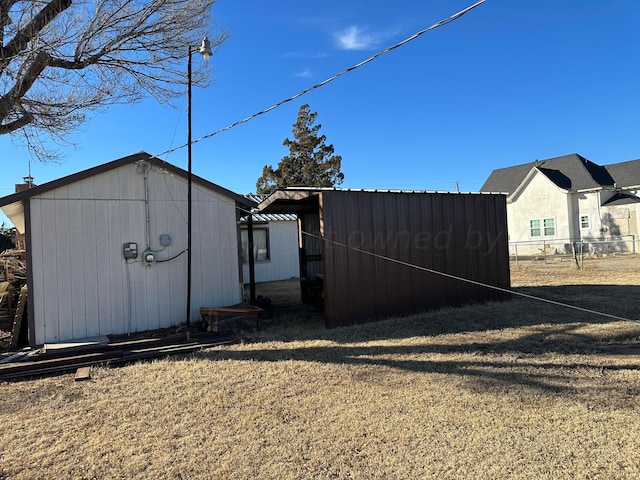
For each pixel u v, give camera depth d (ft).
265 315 28.96
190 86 22.59
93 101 24.61
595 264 54.70
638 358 16.49
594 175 79.05
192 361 17.97
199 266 26.27
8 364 17.83
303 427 11.27
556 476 8.70
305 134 104.27
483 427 10.91
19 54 20.21
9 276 32.86
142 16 22.90
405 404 12.50
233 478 9.00
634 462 9.07
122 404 13.30
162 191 25.35
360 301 24.99
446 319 25.03
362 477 8.90
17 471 9.48
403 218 27.07
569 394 12.89
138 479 9.06
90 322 23.21
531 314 25.62
